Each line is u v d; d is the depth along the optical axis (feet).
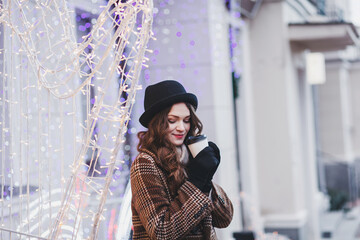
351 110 57.31
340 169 48.37
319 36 26.09
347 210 42.37
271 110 26.21
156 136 6.79
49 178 6.93
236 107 24.72
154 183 6.51
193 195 6.35
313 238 30.50
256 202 25.21
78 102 11.34
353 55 57.62
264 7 26.05
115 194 13.28
